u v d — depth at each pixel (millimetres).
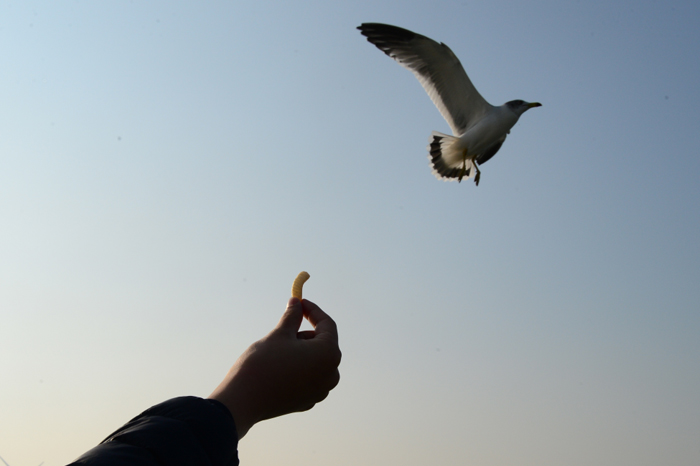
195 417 1222
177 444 1133
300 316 1757
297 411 1668
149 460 1079
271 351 1569
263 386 1505
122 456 1066
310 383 1631
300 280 1889
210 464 1171
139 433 1134
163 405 1271
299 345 1617
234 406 1417
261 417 1531
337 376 1740
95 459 1043
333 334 1733
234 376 1503
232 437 1259
